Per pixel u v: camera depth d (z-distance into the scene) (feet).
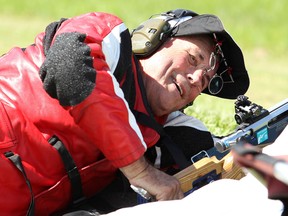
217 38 26.84
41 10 137.08
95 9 140.26
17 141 23.56
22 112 23.99
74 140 24.29
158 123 25.85
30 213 23.59
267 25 136.05
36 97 24.07
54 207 24.84
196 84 26.09
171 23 26.63
